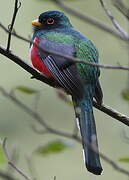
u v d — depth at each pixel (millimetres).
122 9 10312
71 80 11578
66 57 9484
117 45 16047
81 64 11664
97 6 15445
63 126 15648
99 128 15516
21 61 11625
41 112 15531
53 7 17125
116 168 9836
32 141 15055
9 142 15047
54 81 11969
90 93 11453
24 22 17188
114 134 15375
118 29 10211
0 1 17359
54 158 15461
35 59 12188
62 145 11156
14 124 15469
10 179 10719
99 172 10359
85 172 15508
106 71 15914
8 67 16750
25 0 17250
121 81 15789
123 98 11547
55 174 15375
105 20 15094
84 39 12258
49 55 11961
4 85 16547
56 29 12953
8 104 15625
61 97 11281
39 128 14703
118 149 15211
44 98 15820
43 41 12406
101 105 11359
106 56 15961
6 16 17234
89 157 10383
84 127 11094
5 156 10805
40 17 13281
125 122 11281
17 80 16641
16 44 16578
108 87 15742
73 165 15539
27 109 10352
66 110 15719
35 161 15352
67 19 13305
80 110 11273
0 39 16594
